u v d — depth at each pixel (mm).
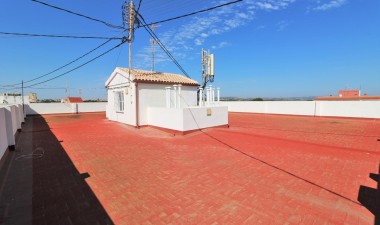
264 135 11055
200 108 11867
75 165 6152
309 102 22125
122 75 13859
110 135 10938
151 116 12812
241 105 28000
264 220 3469
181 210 3762
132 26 12039
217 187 4715
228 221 3439
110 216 3568
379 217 3570
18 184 4816
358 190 4590
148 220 3461
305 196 4305
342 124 15969
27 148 8148
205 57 21766
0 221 3389
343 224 3379
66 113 27234
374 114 18484
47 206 3873
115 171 5684
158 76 14641
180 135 10867
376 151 7879
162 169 5863
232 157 7051
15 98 33531
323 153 7586
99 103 30031
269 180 5113
